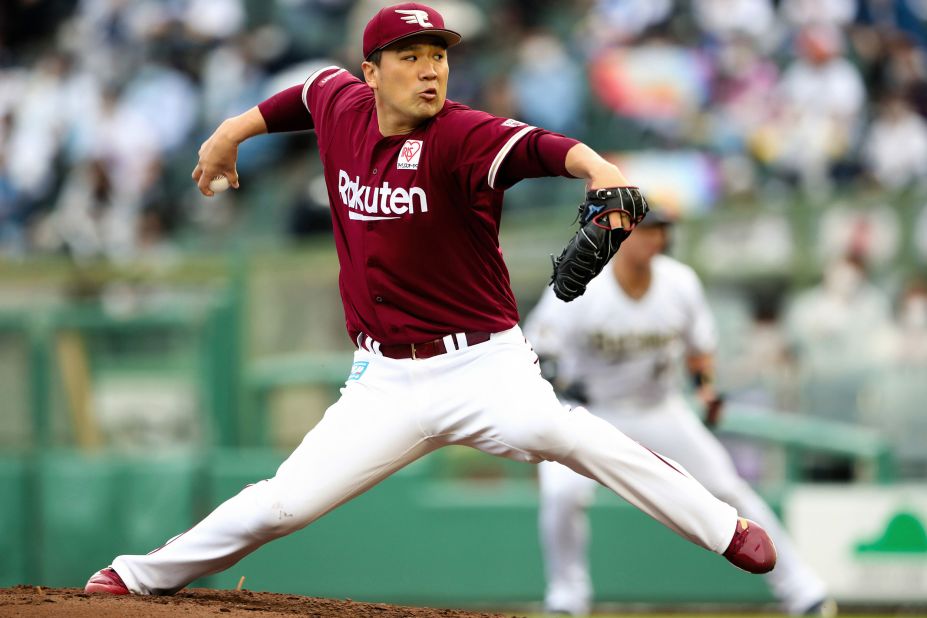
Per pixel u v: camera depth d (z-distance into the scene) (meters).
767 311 32.91
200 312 30.77
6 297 33.28
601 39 47.72
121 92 46.53
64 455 31.08
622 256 23.98
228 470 30.25
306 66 47.00
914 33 49.25
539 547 29.36
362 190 13.65
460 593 29.45
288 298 31.27
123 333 31.08
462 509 29.59
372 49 13.13
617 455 13.75
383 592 29.61
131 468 30.69
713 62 46.69
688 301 24.53
